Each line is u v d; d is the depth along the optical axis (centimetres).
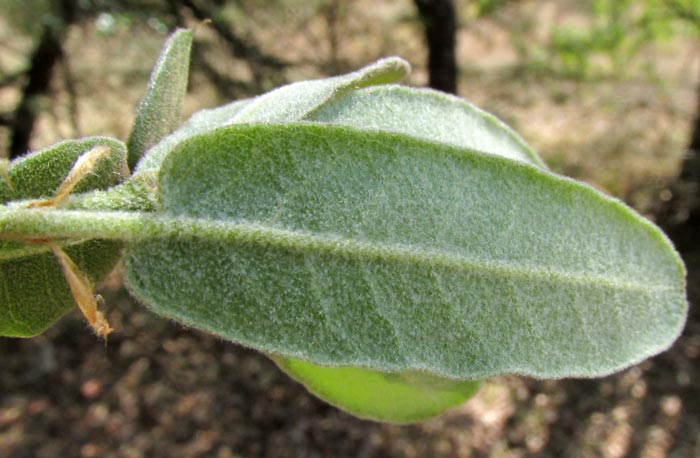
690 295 47
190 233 6
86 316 6
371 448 39
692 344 45
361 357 6
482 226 7
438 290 7
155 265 6
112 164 7
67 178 6
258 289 6
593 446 40
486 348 7
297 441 40
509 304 7
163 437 39
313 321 6
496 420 41
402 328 6
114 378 42
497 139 8
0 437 38
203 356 44
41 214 6
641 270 7
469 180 7
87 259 7
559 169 46
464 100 8
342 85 7
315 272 6
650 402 42
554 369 7
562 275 7
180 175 6
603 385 43
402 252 6
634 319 7
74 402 41
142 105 7
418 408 8
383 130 6
